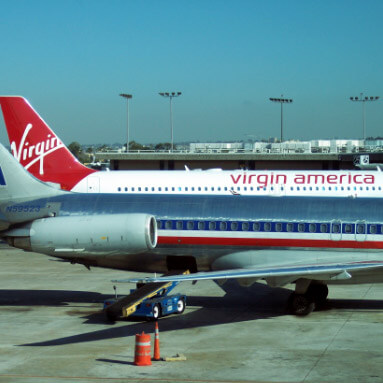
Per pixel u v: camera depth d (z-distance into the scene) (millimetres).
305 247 25094
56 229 24812
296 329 22438
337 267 22828
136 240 24156
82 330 22500
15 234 26062
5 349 19984
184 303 25531
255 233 25344
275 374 17297
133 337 21484
